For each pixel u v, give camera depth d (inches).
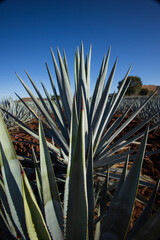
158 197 83.0
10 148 35.1
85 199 26.2
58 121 106.3
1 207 49.5
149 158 129.0
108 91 88.7
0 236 42.0
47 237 30.3
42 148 33.6
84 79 95.0
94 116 96.7
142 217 33.9
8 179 35.2
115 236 31.4
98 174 88.2
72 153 35.1
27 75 96.7
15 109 273.3
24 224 35.6
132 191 31.3
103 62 97.6
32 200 26.4
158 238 19.4
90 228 38.0
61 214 36.5
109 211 36.4
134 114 98.0
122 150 147.3
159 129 198.4
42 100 102.1
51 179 34.9
